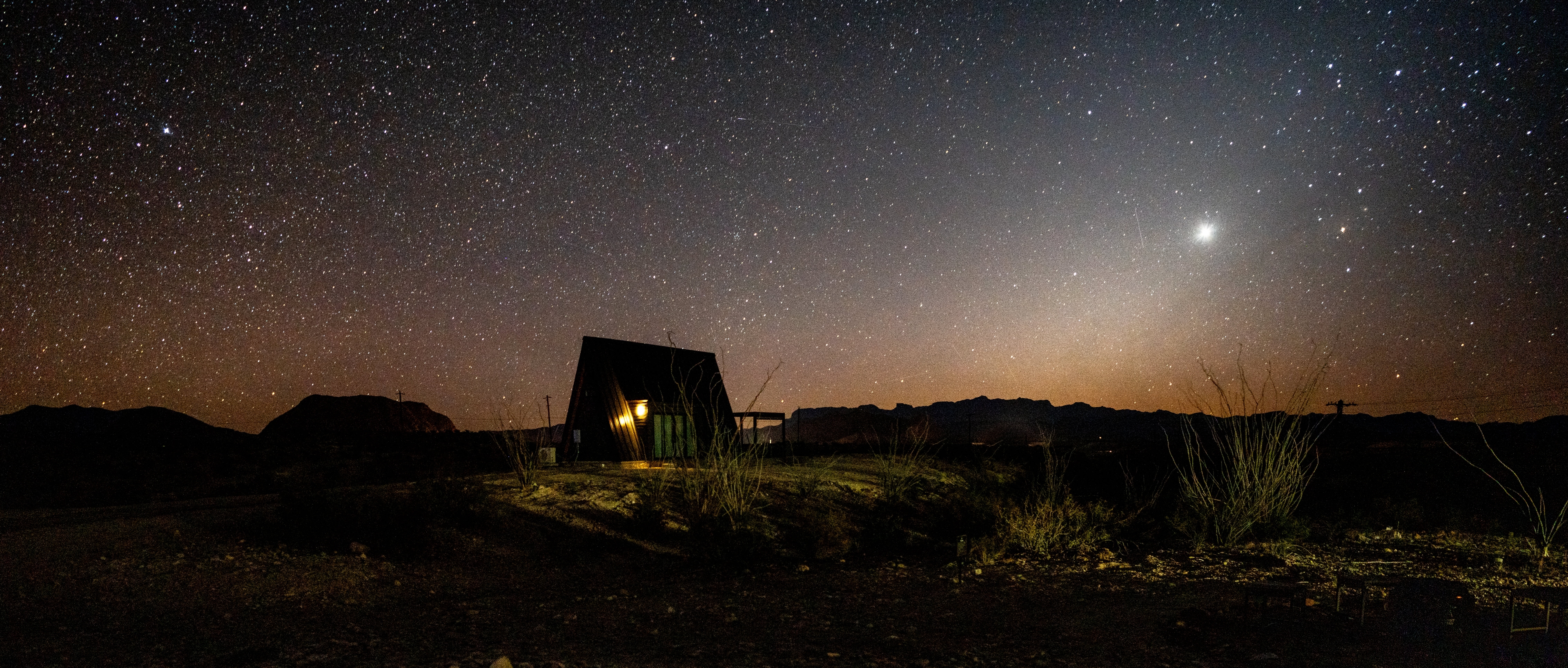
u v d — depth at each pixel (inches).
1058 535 581.0
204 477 1072.8
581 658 265.1
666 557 560.7
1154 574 449.4
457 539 548.1
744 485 684.1
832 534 583.2
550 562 526.9
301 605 377.1
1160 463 1010.1
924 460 1110.4
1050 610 354.9
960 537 493.7
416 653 270.1
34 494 874.1
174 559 443.2
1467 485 1061.1
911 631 315.3
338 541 509.7
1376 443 2098.9
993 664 261.7
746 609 372.5
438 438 1855.3
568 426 1197.1
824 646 289.3
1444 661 256.4
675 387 1155.3
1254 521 600.7
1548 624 294.0
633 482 803.4
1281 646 277.1
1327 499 940.0
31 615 333.4
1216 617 322.0
